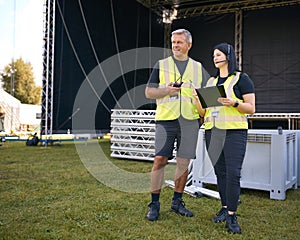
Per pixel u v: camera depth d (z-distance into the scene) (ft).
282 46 36.99
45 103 27.68
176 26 43.27
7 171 13.58
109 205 8.45
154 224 7.05
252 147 10.16
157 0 40.16
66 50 29.45
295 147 11.18
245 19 38.93
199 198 9.59
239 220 7.47
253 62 38.34
